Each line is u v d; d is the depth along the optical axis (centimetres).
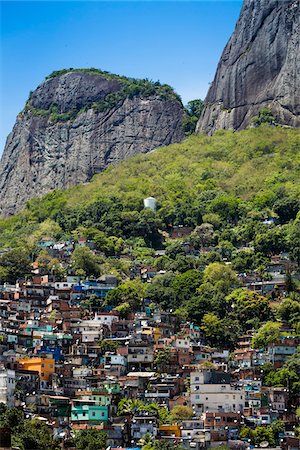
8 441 16938
